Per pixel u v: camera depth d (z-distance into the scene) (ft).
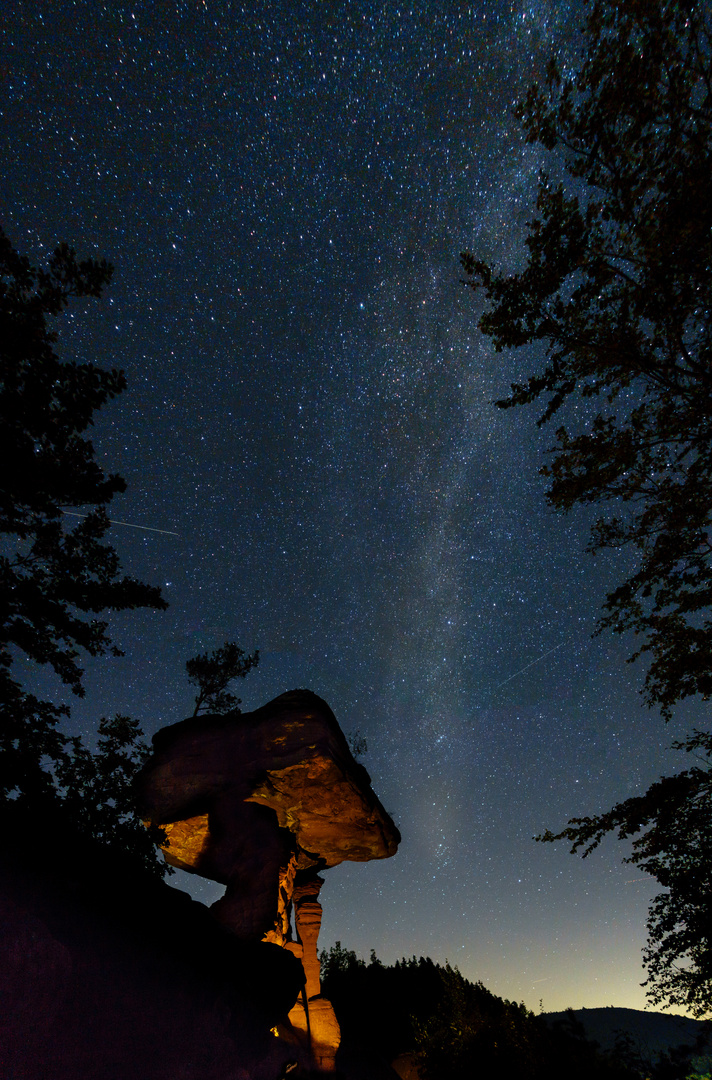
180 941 15.33
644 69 28.48
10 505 27.63
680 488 36.14
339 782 27.91
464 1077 44.60
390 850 34.27
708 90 28.30
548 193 32.76
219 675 44.11
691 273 31.01
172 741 28.07
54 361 28.35
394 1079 42.88
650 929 36.52
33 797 21.04
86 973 11.96
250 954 18.40
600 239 33.12
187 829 26.94
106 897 14.03
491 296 35.60
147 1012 12.78
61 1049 10.82
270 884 24.84
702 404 33.30
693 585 36.29
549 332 35.06
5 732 23.13
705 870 34.58
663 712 37.06
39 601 26.61
